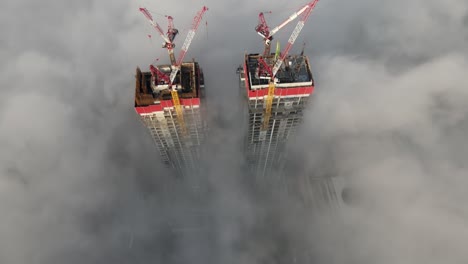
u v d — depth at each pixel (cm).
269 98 16588
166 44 17338
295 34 15812
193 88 16800
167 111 17675
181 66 17525
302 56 16638
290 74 16275
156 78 16662
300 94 16488
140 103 16688
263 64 15725
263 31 17238
